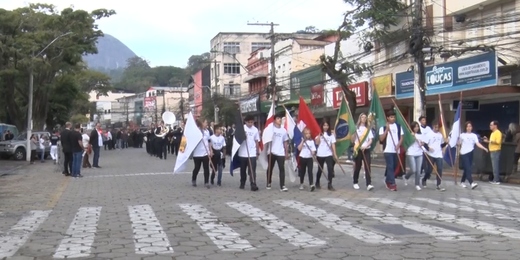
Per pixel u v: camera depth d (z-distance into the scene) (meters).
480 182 18.09
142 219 10.57
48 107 51.84
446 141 16.91
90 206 12.70
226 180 18.98
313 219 10.41
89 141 26.89
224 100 61.34
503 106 26.14
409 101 29.41
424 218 10.44
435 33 24.28
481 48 22.72
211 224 9.93
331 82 39.19
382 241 8.32
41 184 18.75
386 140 15.35
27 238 8.89
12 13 37.62
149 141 42.28
